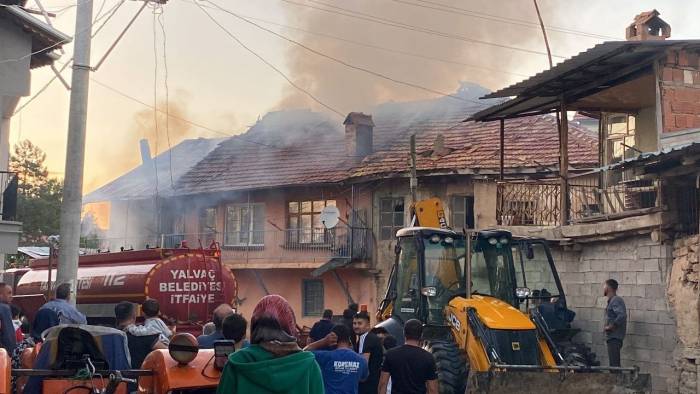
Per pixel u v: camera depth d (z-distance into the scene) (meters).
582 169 26.69
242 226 37.66
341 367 7.95
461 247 14.52
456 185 30.83
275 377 4.32
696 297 13.67
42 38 20.89
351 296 33.78
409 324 8.46
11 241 19.84
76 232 16.02
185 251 16.83
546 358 12.87
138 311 15.83
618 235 16.05
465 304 13.20
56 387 6.16
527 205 20.66
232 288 17.12
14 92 20.28
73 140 16.17
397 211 32.62
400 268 15.00
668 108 17.23
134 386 6.84
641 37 22.91
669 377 14.47
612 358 14.57
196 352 6.09
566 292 17.80
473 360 12.80
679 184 14.73
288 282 35.81
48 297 16.28
